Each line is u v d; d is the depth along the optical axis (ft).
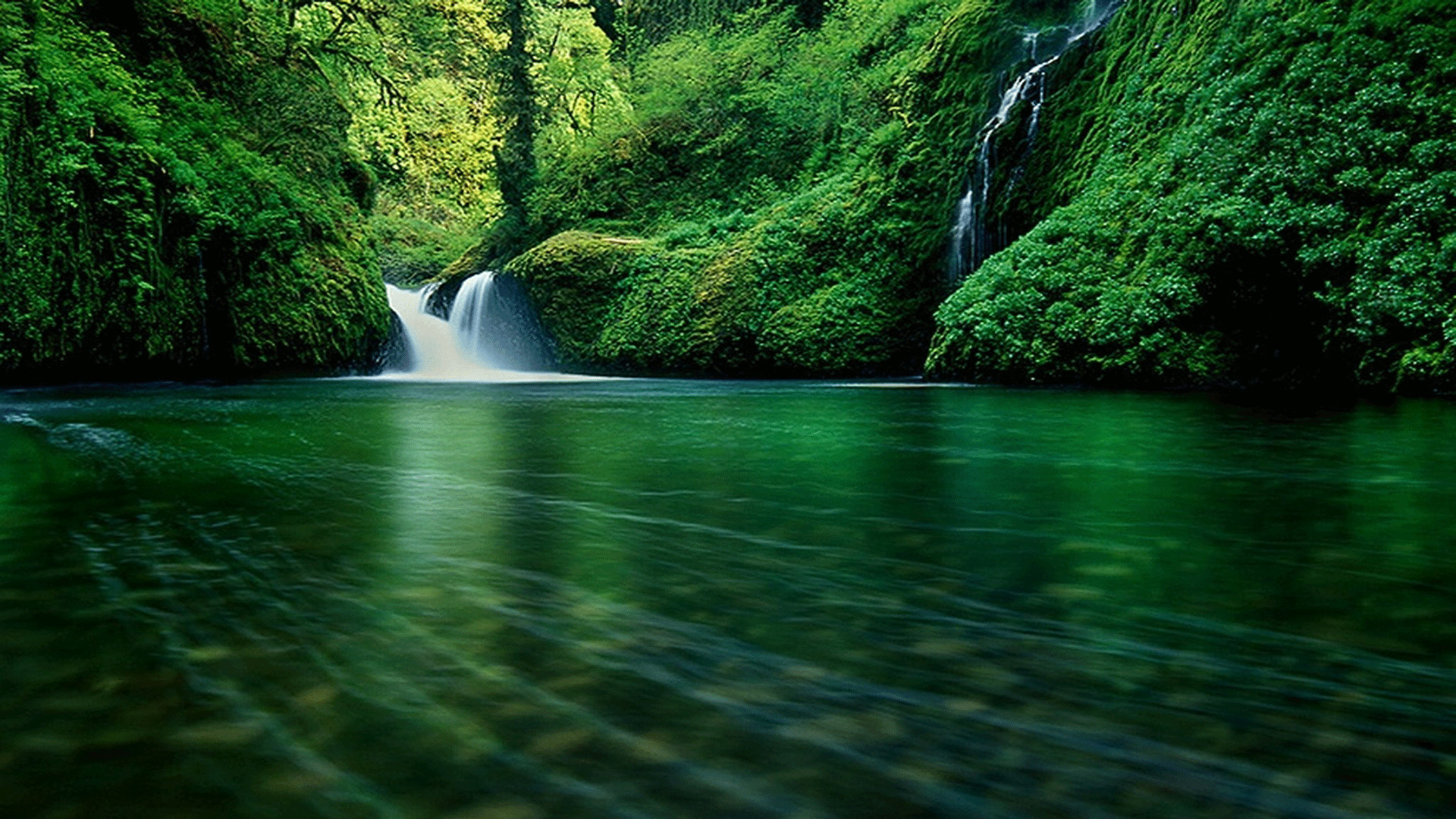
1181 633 6.36
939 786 4.17
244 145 54.44
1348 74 33.12
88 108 39.32
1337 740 4.61
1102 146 46.98
